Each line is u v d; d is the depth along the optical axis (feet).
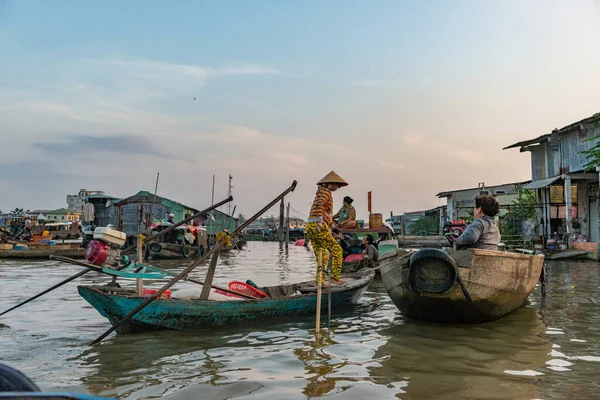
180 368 14.87
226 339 18.66
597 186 66.13
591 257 58.39
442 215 122.11
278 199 23.06
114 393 12.68
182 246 76.23
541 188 74.74
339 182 25.31
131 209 106.93
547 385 13.24
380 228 41.70
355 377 13.97
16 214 183.21
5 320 22.21
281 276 48.49
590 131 65.41
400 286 21.49
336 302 25.21
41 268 56.24
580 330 20.01
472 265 19.97
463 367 14.89
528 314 23.54
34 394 5.65
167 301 19.25
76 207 250.37
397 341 18.22
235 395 12.52
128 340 18.31
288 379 13.79
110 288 20.35
